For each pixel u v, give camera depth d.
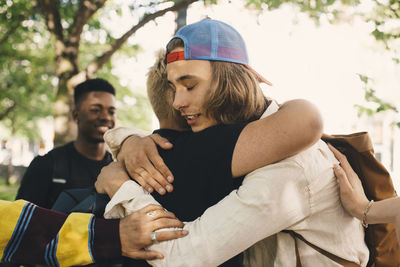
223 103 1.22
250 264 1.28
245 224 1.10
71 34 4.25
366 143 1.30
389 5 3.27
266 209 1.10
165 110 1.40
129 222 1.19
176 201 1.23
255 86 1.27
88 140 2.66
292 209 1.12
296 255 1.19
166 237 1.15
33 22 7.24
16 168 21.64
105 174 1.36
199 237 1.12
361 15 3.41
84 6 4.26
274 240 1.24
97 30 6.22
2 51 8.38
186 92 1.23
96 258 1.19
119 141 1.45
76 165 2.59
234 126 1.19
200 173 1.19
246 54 1.30
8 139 19.88
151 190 1.25
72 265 1.21
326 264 1.17
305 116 1.09
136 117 16.00
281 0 3.56
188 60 1.21
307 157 1.16
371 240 1.31
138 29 3.96
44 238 1.22
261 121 1.14
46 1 4.24
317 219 1.17
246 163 1.13
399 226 1.07
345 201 1.19
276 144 1.09
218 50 1.22
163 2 4.04
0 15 5.96
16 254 1.22
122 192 1.25
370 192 1.33
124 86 9.72
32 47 9.02
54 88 11.33
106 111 2.73
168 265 1.14
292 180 1.12
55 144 4.08
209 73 1.22
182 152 1.24
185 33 1.25
